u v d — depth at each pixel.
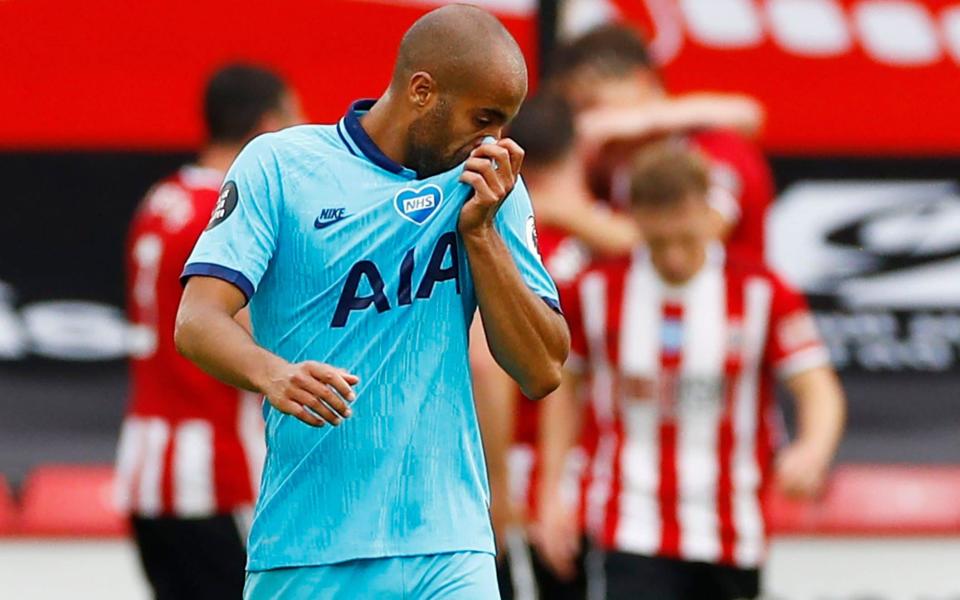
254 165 11.77
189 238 19.03
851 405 22.78
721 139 20.59
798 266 22.86
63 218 22.47
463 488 11.86
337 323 11.66
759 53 22.91
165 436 19.31
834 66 22.86
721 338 18.69
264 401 12.01
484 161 11.36
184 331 11.29
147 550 19.67
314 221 11.66
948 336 22.83
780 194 22.86
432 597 11.68
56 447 22.42
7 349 22.42
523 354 11.76
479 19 11.48
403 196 11.70
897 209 22.88
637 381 18.77
